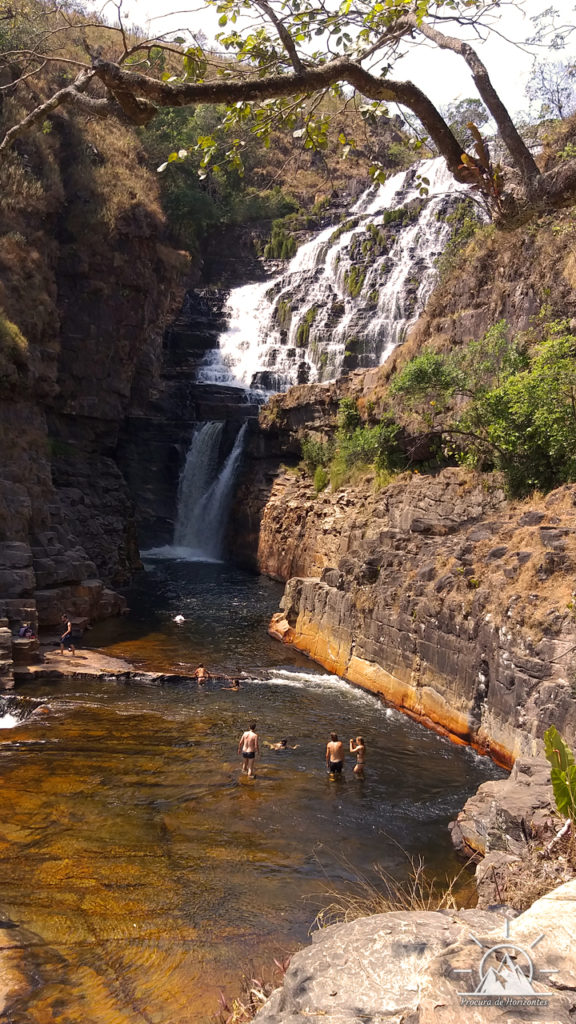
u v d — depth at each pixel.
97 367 45.28
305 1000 3.27
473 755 18.38
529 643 16.61
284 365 59.19
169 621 32.94
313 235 70.75
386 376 35.28
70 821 14.05
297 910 11.26
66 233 44.56
